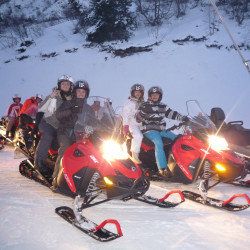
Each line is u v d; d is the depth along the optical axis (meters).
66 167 4.03
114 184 3.68
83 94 4.37
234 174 4.87
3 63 21.66
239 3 19.95
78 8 22.72
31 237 2.98
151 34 19.66
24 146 5.79
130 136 5.79
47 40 22.66
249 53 17.17
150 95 5.75
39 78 19.72
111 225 3.44
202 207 4.36
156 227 3.44
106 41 20.17
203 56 17.42
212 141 4.91
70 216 3.53
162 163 5.39
